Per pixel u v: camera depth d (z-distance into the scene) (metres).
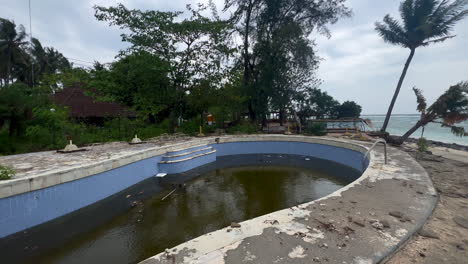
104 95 14.87
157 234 3.95
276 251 2.03
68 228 4.10
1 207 3.54
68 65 34.81
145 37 12.22
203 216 4.64
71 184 4.57
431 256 2.09
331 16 15.49
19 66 26.97
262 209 5.00
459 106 9.38
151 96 12.86
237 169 8.66
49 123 9.09
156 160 7.48
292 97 15.28
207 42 13.37
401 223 2.63
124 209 4.95
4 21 23.34
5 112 7.97
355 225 2.56
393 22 13.31
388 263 1.97
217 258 1.92
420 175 4.71
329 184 6.79
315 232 2.39
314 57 15.34
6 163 5.38
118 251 3.46
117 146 8.51
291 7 15.31
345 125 17.88
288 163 9.49
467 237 2.45
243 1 15.27
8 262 3.20
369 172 4.93
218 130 14.72
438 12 11.96
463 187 4.27
